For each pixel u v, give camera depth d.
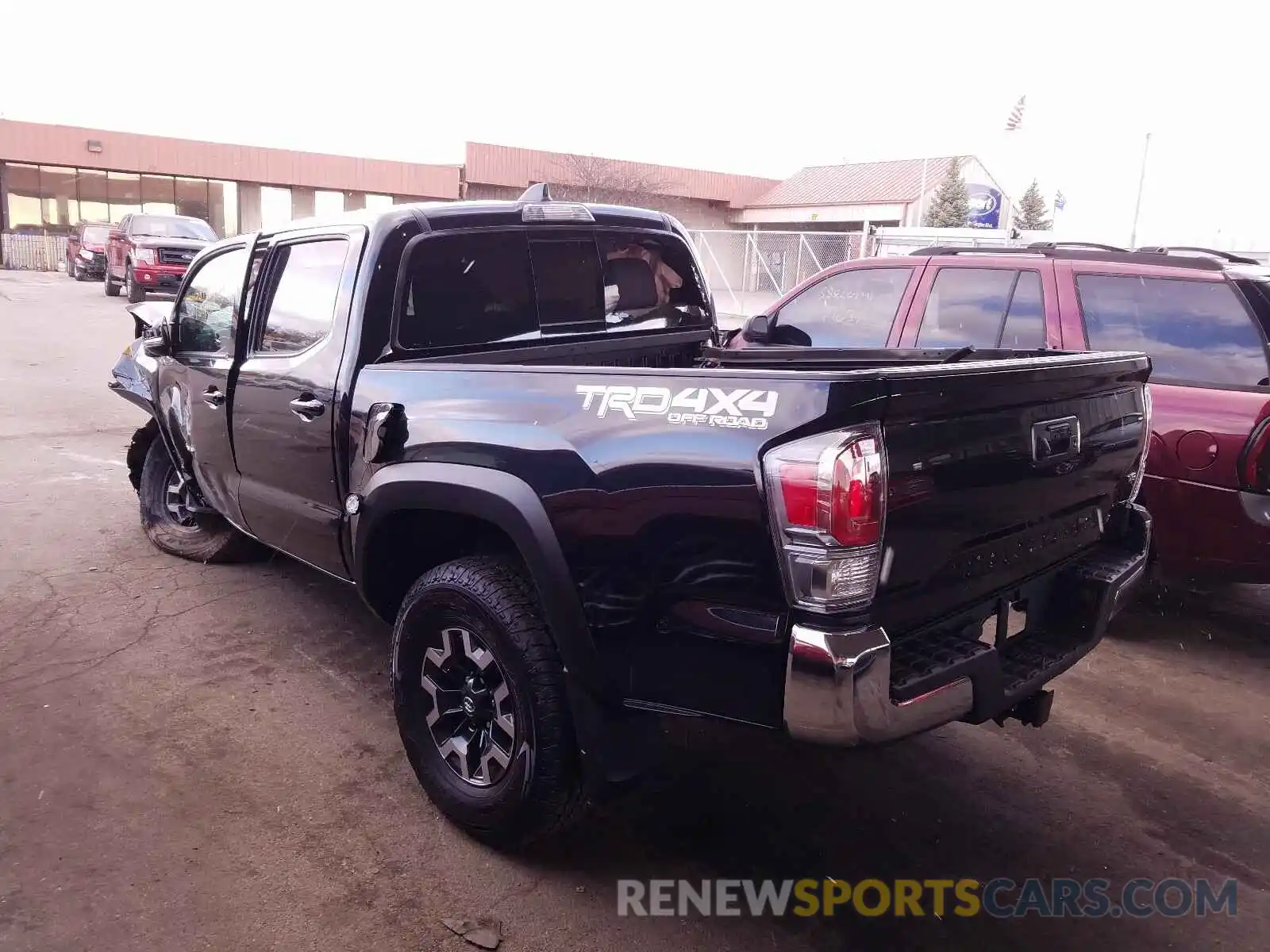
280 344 3.91
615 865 3.04
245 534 4.81
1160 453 4.57
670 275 4.58
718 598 2.40
